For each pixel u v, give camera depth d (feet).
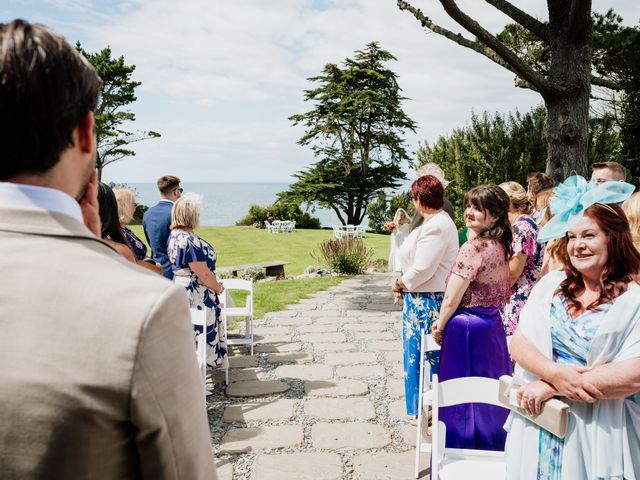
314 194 128.67
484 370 10.84
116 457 2.49
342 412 14.87
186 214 15.35
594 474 6.05
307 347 21.30
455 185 61.72
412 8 26.35
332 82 132.36
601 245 6.38
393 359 19.67
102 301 2.47
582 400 6.05
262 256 70.03
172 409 2.54
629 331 6.14
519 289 13.34
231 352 20.62
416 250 13.03
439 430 8.87
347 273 44.32
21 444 2.33
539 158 57.31
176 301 2.63
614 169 14.89
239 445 12.91
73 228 2.68
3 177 2.60
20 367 2.35
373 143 134.10
